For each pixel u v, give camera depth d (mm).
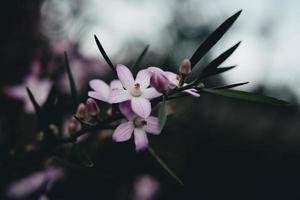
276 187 524
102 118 180
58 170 282
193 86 155
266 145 559
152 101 157
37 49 345
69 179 321
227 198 489
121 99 150
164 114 141
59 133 209
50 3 381
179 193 420
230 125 573
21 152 214
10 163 215
